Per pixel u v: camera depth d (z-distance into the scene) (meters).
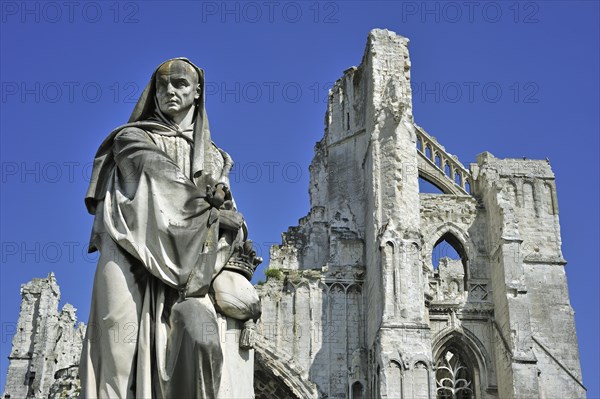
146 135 6.45
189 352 5.70
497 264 60.88
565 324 63.28
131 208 6.04
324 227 66.12
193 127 6.72
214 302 6.20
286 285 60.75
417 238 57.75
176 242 5.95
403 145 60.91
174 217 6.05
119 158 6.23
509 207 61.16
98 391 5.93
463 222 63.59
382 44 64.94
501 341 58.91
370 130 62.97
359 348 59.19
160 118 6.67
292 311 59.91
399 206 58.91
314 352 59.22
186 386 5.72
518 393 56.47
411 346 54.59
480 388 59.19
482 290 61.50
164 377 5.77
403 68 64.44
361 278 61.22
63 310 75.56
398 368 54.09
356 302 60.62
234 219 6.33
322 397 58.28
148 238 5.98
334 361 59.12
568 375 61.53
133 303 5.98
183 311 5.79
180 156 6.50
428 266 62.69
